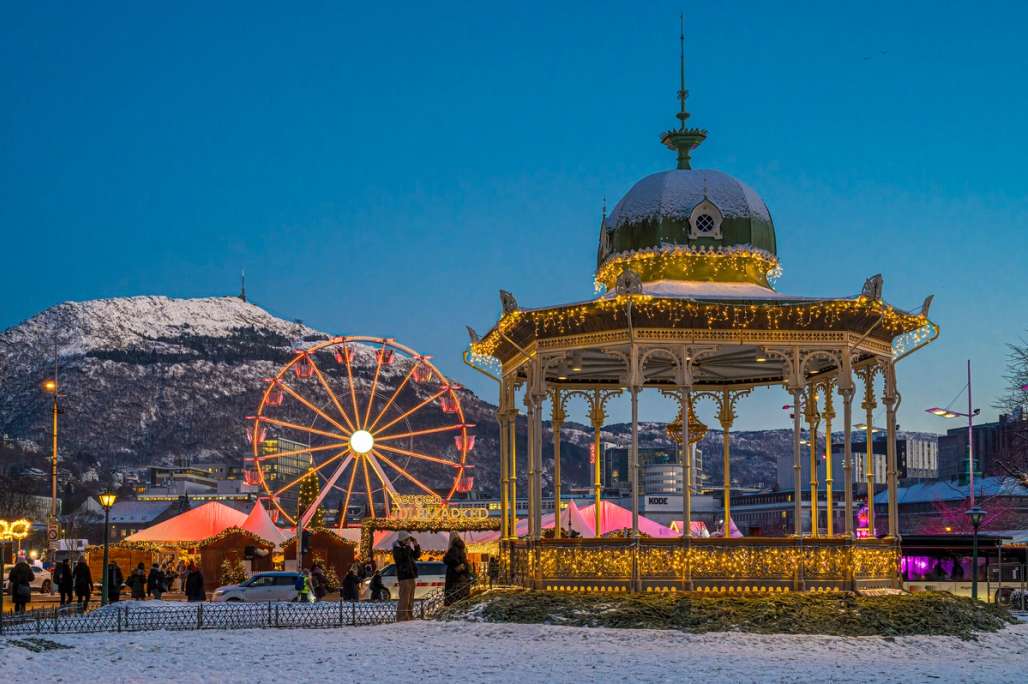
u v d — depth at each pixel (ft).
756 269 132.26
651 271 130.62
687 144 136.56
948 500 428.97
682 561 117.19
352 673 90.02
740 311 118.73
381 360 313.53
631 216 132.36
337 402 304.71
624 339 120.26
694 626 108.99
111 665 96.63
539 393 125.59
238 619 134.82
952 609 116.16
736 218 131.03
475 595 127.95
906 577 206.90
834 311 119.55
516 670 89.86
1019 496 369.71
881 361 126.82
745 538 117.80
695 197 130.72
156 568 215.31
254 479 291.58
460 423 316.19
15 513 575.38
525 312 123.95
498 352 138.82
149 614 137.08
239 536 252.83
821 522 472.03
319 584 196.44
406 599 128.88
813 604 112.47
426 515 254.47
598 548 119.34
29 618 143.02
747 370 146.20
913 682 84.38
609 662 93.35
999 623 118.32
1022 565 207.21
